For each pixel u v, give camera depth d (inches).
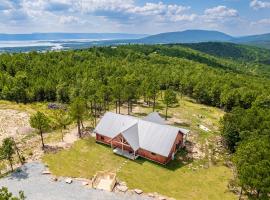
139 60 7012.8
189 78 4714.6
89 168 1902.1
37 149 2166.6
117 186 1688.0
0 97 3831.2
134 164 1994.3
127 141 2064.5
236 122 2394.2
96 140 2351.1
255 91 4065.0
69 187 1658.5
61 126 2645.2
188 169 1952.5
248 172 1387.8
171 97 3095.5
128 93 3230.8
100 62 5826.8
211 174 1895.9
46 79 4279.0
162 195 1616.6
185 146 2364.7
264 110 2783.0
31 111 3186.5
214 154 2231.8
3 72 4503.0
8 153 1770.4
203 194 1646.2
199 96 4315.9
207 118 3284.9
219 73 6328.7
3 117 2915.8
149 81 4111.7
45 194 1577.3
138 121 2272.4
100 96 3100.4
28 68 4781.0
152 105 3754.9
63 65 5103.3
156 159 2033.7
